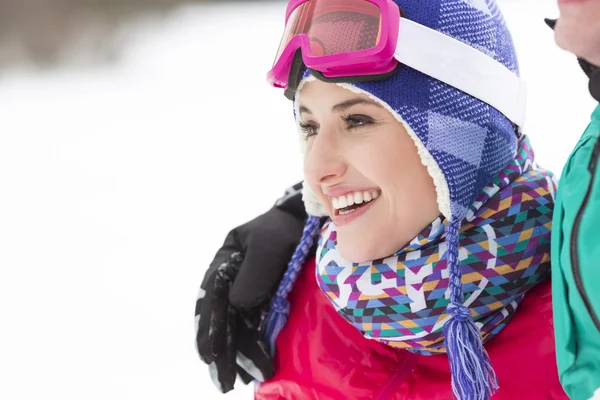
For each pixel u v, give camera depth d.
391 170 1.15
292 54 1.19
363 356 1.30
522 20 5.19
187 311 2.70
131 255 3.24
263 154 4.46
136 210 3.79
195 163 4.42
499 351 1.17
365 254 1.19
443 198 1.13
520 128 1.27
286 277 1.38
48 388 2.32
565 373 0.96
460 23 1.15
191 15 8.13
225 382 1.37
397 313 1.16
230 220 3.52
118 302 2.83
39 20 7.75
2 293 3.00
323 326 1.37
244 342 1.40
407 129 1.12
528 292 1.20
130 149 4.82
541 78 4.05
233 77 6.22
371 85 1.12
